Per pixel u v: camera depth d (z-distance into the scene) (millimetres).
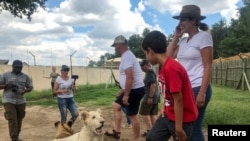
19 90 4801
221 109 6547
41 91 13367
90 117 3375
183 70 2176
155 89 4781
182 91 2184
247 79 13258
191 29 2754
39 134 5434
